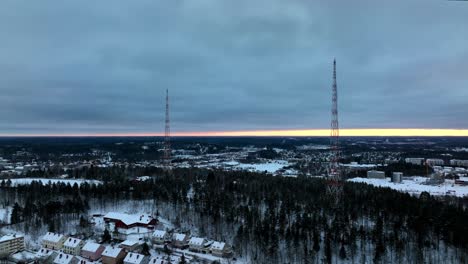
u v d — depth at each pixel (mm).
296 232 128625
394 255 121188
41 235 144000
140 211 172375
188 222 155750
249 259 123938
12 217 154000
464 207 183125
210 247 128875
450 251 123875
